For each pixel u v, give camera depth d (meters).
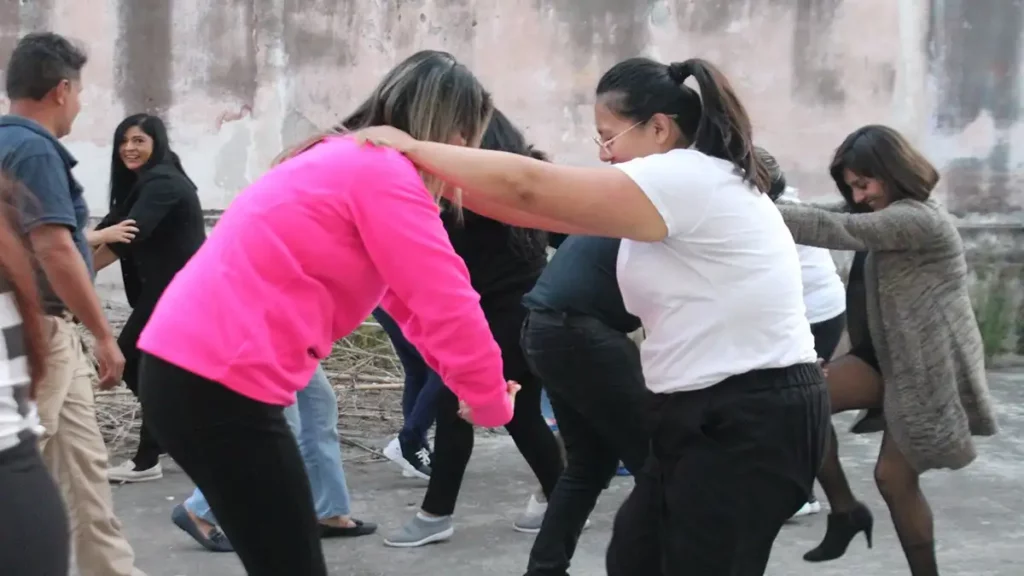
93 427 3.43
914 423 3.40
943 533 4.64
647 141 2.50
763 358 2.32
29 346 1.89
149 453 5.39
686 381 2.36
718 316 2.33
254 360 2.18
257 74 8.72
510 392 2.52
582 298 3.35
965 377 3.43
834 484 3.87
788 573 4.13
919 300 3.38
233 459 2.22
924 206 3.36
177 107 8.64
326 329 2.28
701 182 2.30
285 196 2.23
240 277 2.20
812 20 9.16
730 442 2.33
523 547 4.44
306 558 2.34
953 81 9.34
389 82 2.41
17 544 1.78
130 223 4.70
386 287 2.39
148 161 4.96
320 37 8.77
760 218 2.36
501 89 8.98
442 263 2.24
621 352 3.35
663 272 2.37
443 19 8.88
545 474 4.28
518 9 8.94
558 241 4.28
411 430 5.37
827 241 3.27
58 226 3.21
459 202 2.49
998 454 6.08
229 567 4.16
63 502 1.93
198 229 4.94
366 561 4.26
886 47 9.25
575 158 9.07
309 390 4.42
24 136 3.21
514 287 4.06
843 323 4.76
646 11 9.04
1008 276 9.38
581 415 3.54
